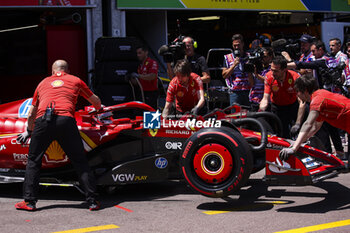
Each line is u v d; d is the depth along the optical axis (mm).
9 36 11891
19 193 6375
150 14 12680
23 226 4773
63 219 5035
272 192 6258
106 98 10039
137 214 5230
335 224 4773
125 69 10031
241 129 6195
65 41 11406
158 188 6598
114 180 5836
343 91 7840
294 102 7594
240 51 8711
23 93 11828
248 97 8773
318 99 5371
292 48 9312
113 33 11297
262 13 14344
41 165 5543
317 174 5625
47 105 5430
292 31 14008
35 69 11664
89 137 6020
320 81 8164
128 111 9961
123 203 5754
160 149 6012
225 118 6395
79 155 5465
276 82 7391
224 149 5266
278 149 5645
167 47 8094
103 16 11758
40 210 5430
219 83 11320
